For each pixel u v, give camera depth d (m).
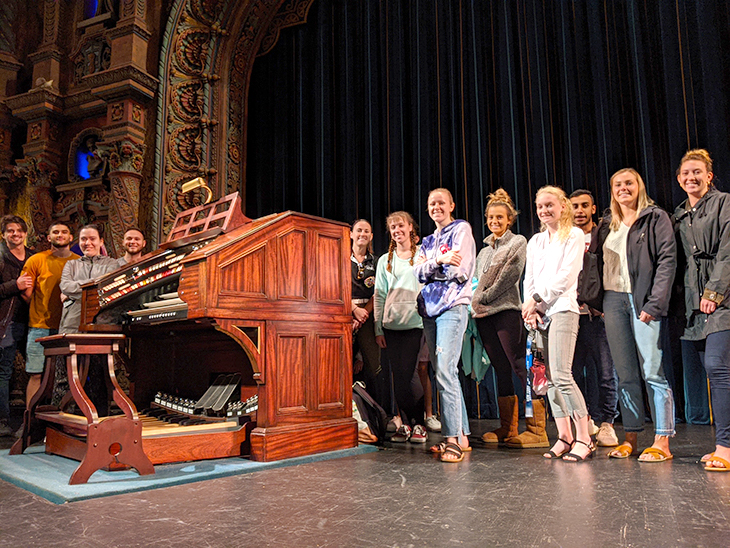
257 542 1.44
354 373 3.78
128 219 5.50
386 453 2.86
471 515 1.66
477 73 5.54
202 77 6.18
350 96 6.16
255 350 2.62
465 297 2.67
